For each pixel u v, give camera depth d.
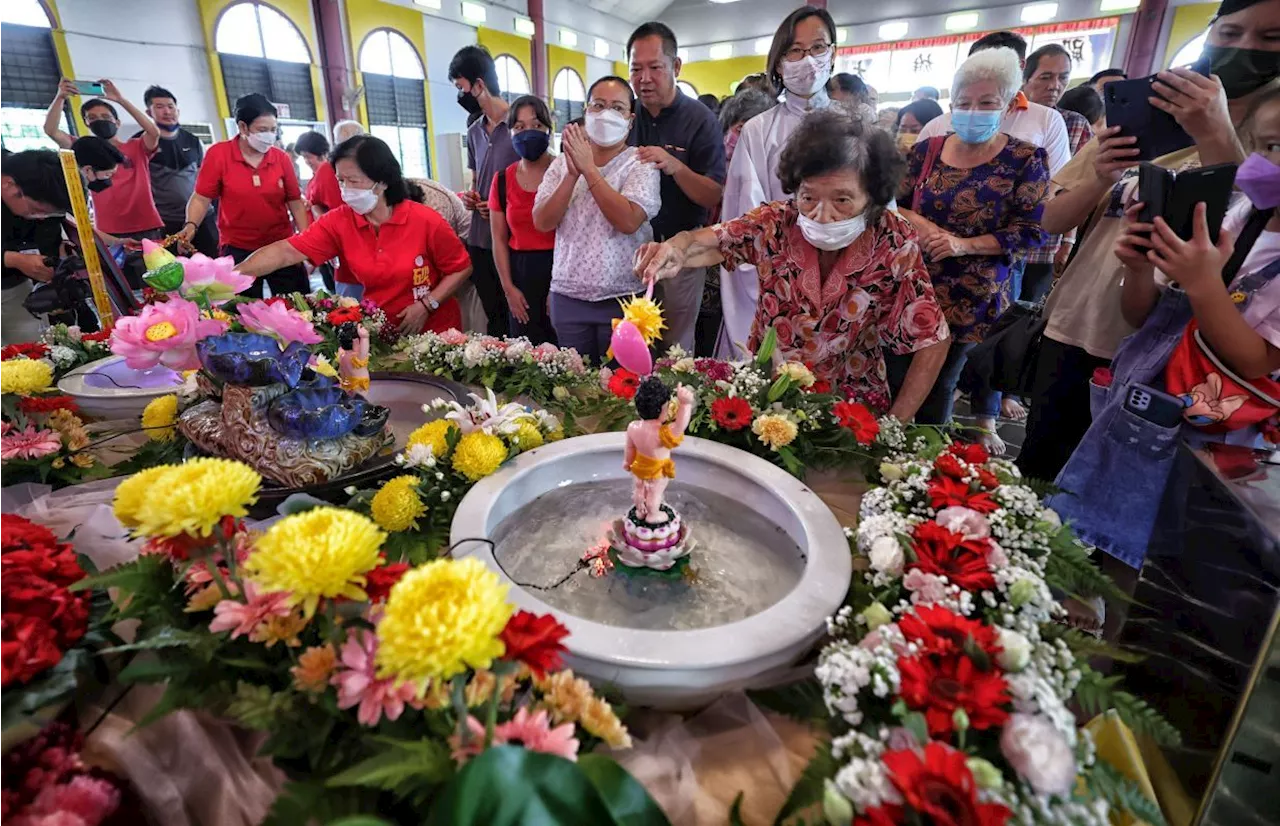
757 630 0.82
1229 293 1.19
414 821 0.62
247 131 3.64
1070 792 0.60
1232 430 1.20
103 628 0.85
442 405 1.40
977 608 0.89
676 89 2.71
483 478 1.18
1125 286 1.44
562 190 2.40
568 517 1.21
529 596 0.88
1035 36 13.64
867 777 0.58
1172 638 1.07
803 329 1.73
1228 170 1.08
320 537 0.62
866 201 1.49
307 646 0.75
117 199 4.34
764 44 16.39
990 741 0.65
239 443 1.17
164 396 1.57
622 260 2.49
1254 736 0.82
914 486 1.15
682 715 0.82
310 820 0.60
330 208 3.74
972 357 2.28
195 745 0.72
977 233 2.35
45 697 0.74
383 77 11.19
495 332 3.85
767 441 1.34
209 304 1.22
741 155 2.61
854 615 0.86
